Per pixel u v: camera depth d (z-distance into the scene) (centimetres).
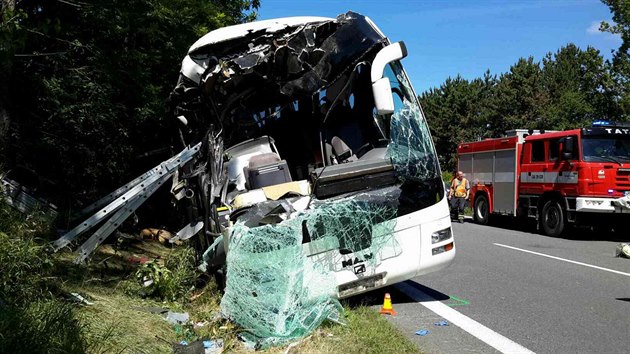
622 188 1413
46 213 793
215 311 585
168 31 1069
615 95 2242
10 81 784
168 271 655
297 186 629
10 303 443
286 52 715
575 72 5284
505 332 578
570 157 1479
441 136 5959
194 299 648
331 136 773
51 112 876
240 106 777
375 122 736
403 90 674
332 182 603
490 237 1518
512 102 5156
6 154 802
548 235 1563
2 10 595
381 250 598
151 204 1163
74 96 885
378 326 558
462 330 584
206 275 686
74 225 871
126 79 996
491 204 1897
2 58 608
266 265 532
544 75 5416
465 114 5916
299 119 796
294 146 802
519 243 1373
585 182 1425
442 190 650
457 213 2080
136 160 1123
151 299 630
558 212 1522
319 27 719
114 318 502
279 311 525
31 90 870
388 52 645
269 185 652
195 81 802
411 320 622
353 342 504
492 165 1903
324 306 548
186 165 750
